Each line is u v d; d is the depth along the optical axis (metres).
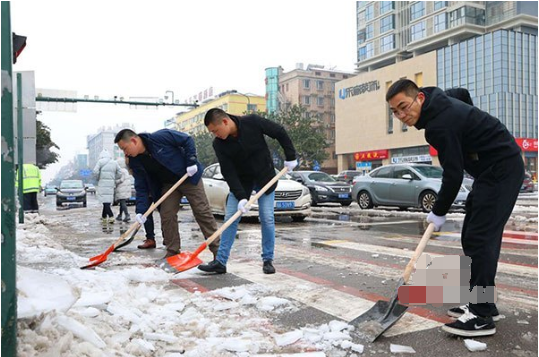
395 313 2.91
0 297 1.75
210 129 4.30
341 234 7.68
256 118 4.49
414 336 2.80
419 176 12.02
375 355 2.55
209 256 5.74
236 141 4.41
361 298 3.61
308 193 10.23
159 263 4.99
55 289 2.41
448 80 48.28
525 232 7.54
